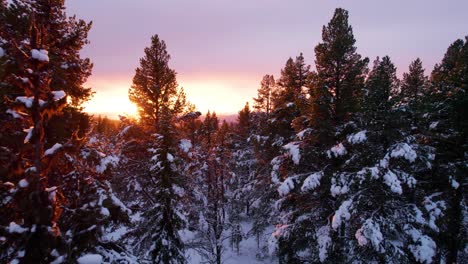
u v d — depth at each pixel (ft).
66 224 19.72
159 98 57.16
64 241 17.40
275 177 54.44
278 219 56.03
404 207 40.73
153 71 57.41
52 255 16.67
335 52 49.80
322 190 48.83
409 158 36.27
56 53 34.47
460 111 44.42
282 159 53.72
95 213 20.44
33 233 16.49
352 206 39.88
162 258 42.29
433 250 36.27
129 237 46.03
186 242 53.21
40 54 17.42
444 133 48.37
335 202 45.19
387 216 40.19
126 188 50.70
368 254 40.86
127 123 55.67
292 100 70.54
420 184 49.19
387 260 39.40
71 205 20.36
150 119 56.85
